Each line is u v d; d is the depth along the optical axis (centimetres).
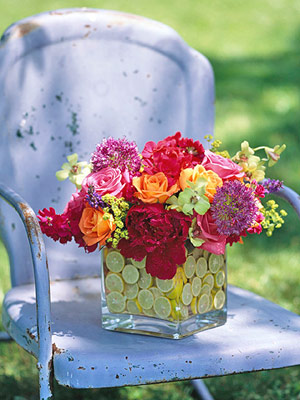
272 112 498
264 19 729
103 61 176
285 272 303
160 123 180
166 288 130
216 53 638
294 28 707
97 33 175
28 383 216
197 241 125
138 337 133
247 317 145
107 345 128
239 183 124
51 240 174
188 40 672
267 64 608
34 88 170
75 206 130
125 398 210
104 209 124
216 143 138
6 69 166
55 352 126
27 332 138
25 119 169
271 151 137
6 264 310
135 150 131
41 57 171
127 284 134
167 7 751
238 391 214
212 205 124
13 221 168
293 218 352
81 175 138
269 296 279
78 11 175
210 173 126
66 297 160
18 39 168
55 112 173
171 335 131
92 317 145
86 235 127
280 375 223
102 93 176
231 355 127
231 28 705
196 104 181
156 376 123
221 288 140
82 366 121
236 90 539
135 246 127
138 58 178
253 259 317
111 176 127
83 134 175
